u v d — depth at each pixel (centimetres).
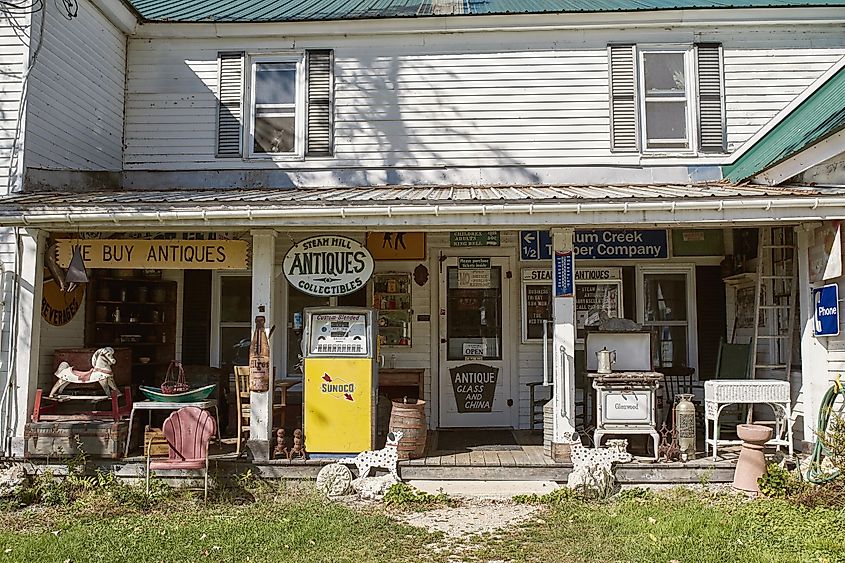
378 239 1126
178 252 849
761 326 1016
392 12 1111
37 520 707
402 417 863
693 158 1070
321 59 1108
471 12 1092
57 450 823
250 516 713
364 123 1098
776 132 999
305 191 970
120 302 1070
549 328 1127
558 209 772
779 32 1080
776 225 846
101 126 1046
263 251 852
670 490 802
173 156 1102
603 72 1090
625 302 1131
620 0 1161
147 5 1189
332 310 859
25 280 845
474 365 1132
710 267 1128
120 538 634
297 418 1075
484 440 998
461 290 1141
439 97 1097
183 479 824
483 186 1033
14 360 837
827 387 827
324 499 777
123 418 870
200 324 1146
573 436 832
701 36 1084
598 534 648
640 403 834
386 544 629
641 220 776
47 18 915
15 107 880
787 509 710
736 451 897
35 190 891
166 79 1113
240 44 1115
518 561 587
